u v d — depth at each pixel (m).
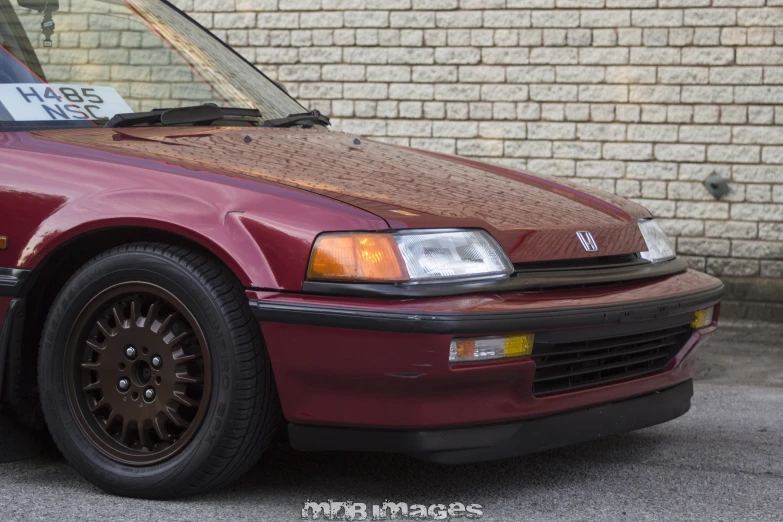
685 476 4.86
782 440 5.58
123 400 4.44
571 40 10.78
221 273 4.26
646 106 10.62
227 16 11.78
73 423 4.51
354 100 11.48
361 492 4.55
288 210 4.19
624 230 4.92
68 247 4.54
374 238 4.07
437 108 11.24
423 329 3.93
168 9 6.27
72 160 4.59
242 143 4.93
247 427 4.24
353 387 4.09
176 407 4.34
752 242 10.35
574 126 10.85
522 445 4.27
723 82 10.38
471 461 4.15
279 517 4.21
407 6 11.24
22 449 4.86
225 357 4.21
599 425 4.57
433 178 4.88
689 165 10.52
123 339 4.42
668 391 5.00
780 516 4.30
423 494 4.53
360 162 4.92
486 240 4.27
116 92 5.30
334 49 11.49
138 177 4.44
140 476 4.37
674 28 10.47
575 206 4.96
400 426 4.07
